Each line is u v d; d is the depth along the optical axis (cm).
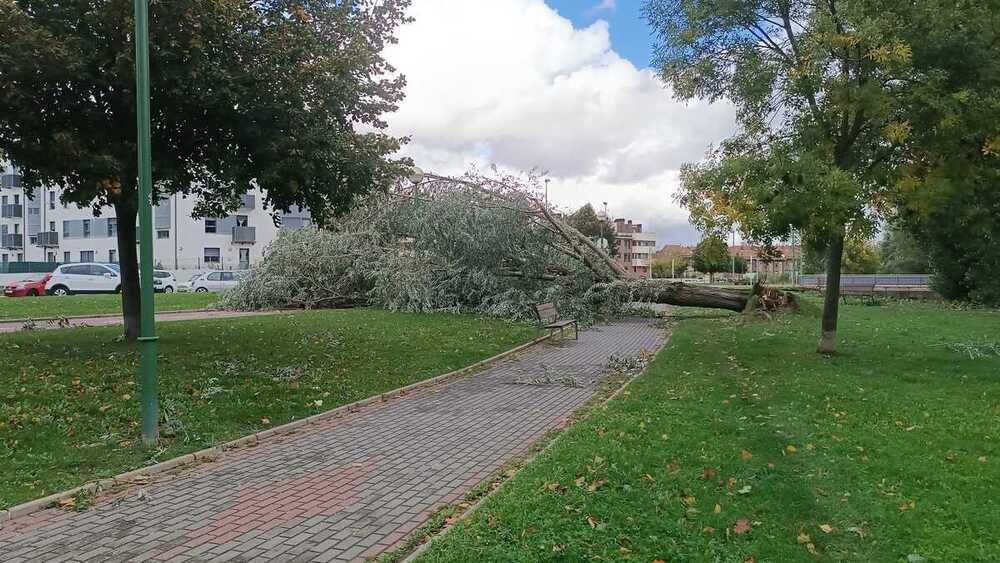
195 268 5331
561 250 2048
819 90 998
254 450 645
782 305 2017
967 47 938
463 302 2061
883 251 6094
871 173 1043
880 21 901
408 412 809
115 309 2100
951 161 1004
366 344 1294
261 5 1038
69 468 557
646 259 12712
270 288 2191
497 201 2016
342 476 564
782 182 962
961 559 363
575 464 541
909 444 585
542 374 1077
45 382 818
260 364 1021
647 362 1153
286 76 950
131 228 1159
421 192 2059
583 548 383
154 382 628
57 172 912
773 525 412
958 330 1602
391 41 1160
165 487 535
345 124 1109
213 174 1118
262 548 418
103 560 400
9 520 460
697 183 1117
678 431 645
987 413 707
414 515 475
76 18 868
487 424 749
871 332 1557
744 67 1098
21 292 3325
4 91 816
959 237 2672
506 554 377
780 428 650
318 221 1159
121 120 980
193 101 917
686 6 1138
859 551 376
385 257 2159
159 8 840
